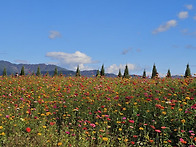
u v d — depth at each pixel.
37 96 12.45
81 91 12.32
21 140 7.36
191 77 13.88
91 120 9.11
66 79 17.22
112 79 16.66
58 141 7.62
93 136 7.68
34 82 15.77
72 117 9.55
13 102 10.85
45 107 10.39
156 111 8.52
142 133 7.72
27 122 8.52
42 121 8.92
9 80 16.80
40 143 7.35
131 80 15.43
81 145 7.21
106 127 8.36
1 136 7.44
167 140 6.95
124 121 8.35
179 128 6.98
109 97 11.01
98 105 10.17
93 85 13.88
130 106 9.48
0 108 9.95
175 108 8.19
